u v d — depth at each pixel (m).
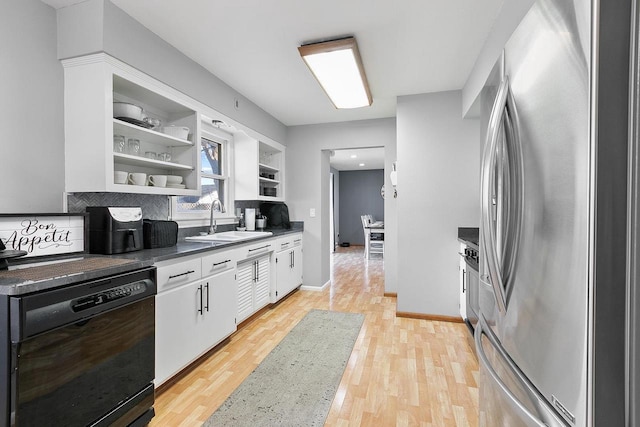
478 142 3.17
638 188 0.54
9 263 1.50
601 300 0.57
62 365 1.25
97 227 1.92
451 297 3.23
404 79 2.95
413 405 1.84
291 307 3.67
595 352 0.57
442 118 3.25
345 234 10.18
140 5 1.89
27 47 1.76
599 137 0.56
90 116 1.85
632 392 0.55
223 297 2.54
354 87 2.89
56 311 1.21
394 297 4.09
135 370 1.60
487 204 0.94
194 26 2.11
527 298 0.80
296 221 4.50
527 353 0.80
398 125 3.35
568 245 0.64
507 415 0.89
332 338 2.78
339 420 1.72
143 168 2.44
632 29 0.54
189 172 2.59
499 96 0.94
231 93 3.13
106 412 1.44
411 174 3.33
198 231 3.15
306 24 2.09
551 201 0.71
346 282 4.96
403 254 3.35
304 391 1.98
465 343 2.68
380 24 2.10
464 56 2.52
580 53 0.60
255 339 2.77
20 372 1.11
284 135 4.46
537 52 0.77
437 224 3.27
